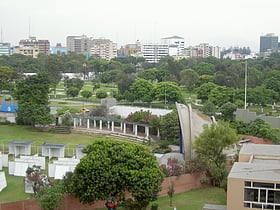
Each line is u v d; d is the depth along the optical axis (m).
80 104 115.06
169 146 70.31
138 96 112.94
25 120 83.19
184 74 139.38
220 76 129.38
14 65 174.75
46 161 59.62
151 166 39.19
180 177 46.88
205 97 116.25
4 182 47.53
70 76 176.88
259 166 40.03
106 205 39.44
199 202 43.47
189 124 54.53
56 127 82.25
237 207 36.38
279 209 35.62
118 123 86.25
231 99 107.38
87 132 82.12
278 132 76.50
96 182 37.56
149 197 38.12
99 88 145.12
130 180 37.59
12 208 37.50
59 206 38.16
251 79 130.38
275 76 128.12
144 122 79.12
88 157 38.69
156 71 148.88
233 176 36.62
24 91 83.44
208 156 50.09
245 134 72.31
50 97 129.62
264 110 111.44
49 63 141.25
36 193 39.59
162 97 111.12
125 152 38.81
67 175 40.50
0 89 121.12
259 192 35.91
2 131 80.31
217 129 50.16
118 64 186.38
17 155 62.31
